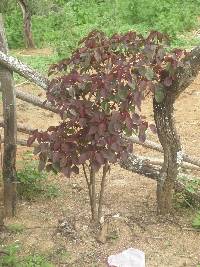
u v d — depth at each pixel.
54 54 8.31
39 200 4.02
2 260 3.30
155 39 3.24
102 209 3.85
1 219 3.66
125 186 4.30
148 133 5.51
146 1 9.77
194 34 9.13
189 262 3.34
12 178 3.72
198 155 5.03
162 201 3.76
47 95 3.13
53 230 3.62
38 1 8.78
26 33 8.83
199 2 10.51
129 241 3.52
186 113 6.16
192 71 3.30
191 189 3.85
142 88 3.05
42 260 3.31
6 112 3.63
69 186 4.28
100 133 3.05
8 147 3.68
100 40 3.16
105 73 3.06
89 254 3.40
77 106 3.06
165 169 3.67
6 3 9.13
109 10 10.02
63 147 3.15
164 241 3.53
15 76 7.26
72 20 9.57
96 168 3.15
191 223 3.71
